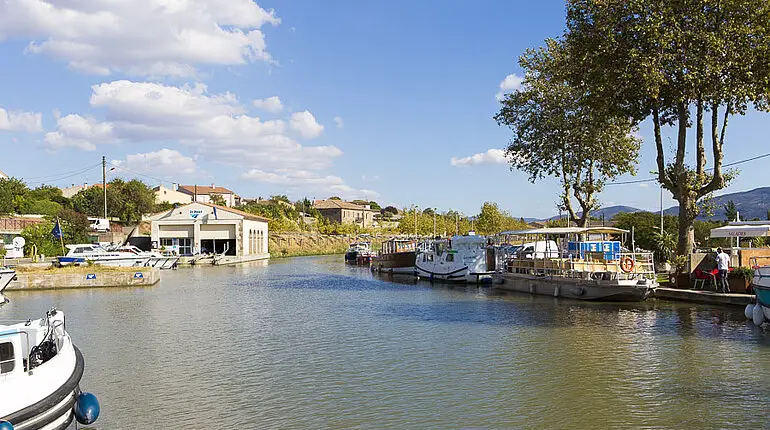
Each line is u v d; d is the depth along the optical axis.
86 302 32.50
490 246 44.47
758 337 19.50
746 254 27.61
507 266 38.22
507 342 19.62
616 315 24.81
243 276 52.91
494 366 16.45
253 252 85.94
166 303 31.94
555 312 26.20
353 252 77.44
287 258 93.75
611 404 13.00
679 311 25.09
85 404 11.41
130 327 23.72
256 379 15.52
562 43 37.91
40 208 74.38
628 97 27.97
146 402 13.68
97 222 70.62
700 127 28.64
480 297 33.41
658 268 38.16
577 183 39.56
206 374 16.08
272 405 13.36
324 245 119.25
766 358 16.67
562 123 38.25
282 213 132.88
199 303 31.91
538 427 11.74
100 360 17.83
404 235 116.12
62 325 13.48
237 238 78.06
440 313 26.86
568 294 30.95
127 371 16.47
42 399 9.98
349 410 12.95
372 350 18.83
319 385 14.89
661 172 29.66
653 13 25.88
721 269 26.06
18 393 9.70
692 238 29.25
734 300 25.11
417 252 52.31
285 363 17.23
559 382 14.77
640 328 21.58
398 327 23.09
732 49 25.20
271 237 106.25
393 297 34.38
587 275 29.77
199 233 77.75
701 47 25.64
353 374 15.89
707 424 11.69
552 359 17.11
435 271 46.34
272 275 54.06
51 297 35.28
